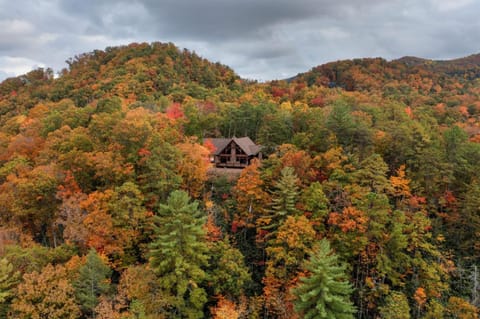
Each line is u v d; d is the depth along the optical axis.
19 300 27.17
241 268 34.12
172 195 32.50
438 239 37.00
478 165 42.09
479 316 32.59
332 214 34.84
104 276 30.00
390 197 42.12
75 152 41.19
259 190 38.88
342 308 25.78
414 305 33.78
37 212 39.41
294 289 27.61
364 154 44.31
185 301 32.22
